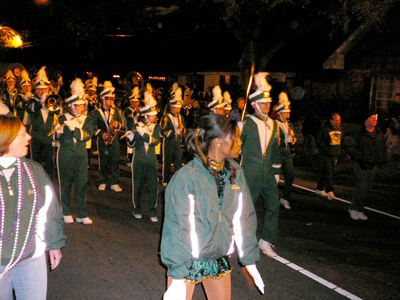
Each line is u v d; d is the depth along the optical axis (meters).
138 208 7.01
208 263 3.00
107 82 9.02
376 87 18.70
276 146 5.63
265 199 5.62
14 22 21.23
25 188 2.81
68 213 6.65
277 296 4.56
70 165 6.40
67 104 6.29
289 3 14.67
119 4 20.58
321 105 19.86
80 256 5.40
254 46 16.34
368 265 5.50
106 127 8.73
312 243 6.22
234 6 13.55
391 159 12.84
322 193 9.09
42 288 2.94
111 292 4.50
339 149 8.73
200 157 2.96
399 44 17.56
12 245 2.77
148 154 6.71
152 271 5.05
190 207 2.89
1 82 14.67
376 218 7.62
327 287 4.82
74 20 20.31
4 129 2.68
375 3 14.87
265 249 5.65
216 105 8.98
